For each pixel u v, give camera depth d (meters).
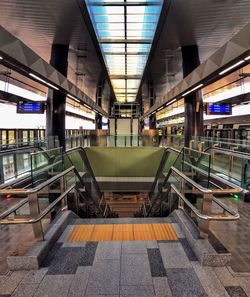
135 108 31.78
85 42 8.11
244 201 4.61
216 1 5.41
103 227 3.38
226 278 2.10
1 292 1.93
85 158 12.41
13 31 7.22
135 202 13.41
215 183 5.54
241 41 3.67
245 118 12.98
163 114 36.59
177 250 2.62
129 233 3.15
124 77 14.80
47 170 5.49
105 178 12.92
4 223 2.37
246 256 2.49
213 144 8.83
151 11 6.69
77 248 2.69
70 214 3.75
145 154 12.82
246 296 1.87
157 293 1.91
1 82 10.78
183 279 2.08
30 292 1.93
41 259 2.35
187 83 6.96
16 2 5.55
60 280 2.08
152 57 9.66
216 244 2.49
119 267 2.28
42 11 5.95
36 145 7.88
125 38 8.53
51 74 5.91
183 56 8.45
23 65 4.43
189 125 9.40
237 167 5.94
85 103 11.66
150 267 2.28
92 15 6.69
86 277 2.12
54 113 8.98
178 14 6.03
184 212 3.60
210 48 8.52
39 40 7.98
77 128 25.38
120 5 6.14
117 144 13.32
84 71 12.40
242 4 5.57
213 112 10.17
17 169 6.49
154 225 3.43
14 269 2.24
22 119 13.25
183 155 6.61
